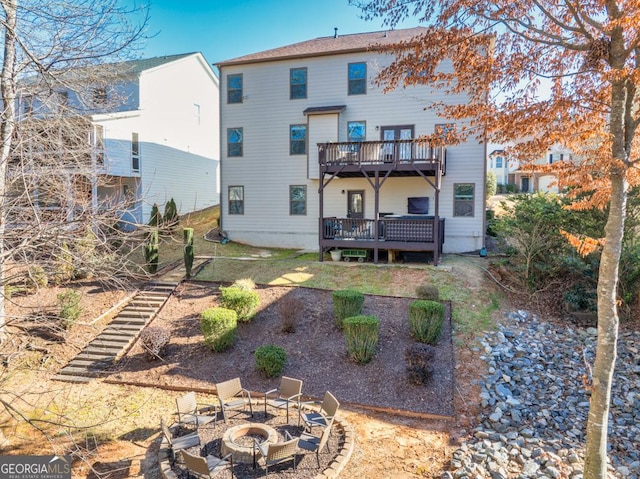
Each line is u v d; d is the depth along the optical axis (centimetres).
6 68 705
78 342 1116
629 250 1115
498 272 1434
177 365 1002
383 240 1536
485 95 638
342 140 1811
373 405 810
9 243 570
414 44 639
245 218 1992
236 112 1978
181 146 2444
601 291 546
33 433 748
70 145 733
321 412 757
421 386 854
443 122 1688
